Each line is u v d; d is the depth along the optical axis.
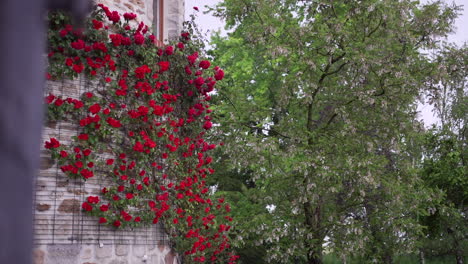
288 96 13.98
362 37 13.94
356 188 13.60
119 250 7.20
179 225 8.26
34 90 1.03
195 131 9.02
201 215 8.94
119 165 7.26
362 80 13.55
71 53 6.94
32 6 1.05
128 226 7.39
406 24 13.71
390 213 13.80
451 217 18.45
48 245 6.48
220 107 14.30
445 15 13.66
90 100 7.03
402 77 13.11
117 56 7.52
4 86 1.00
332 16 13.91
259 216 13.39
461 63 14.07
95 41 7.24
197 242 8.35
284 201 14.28
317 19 13.77
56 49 6.82
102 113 7.14
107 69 7.34
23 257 0.97
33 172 1.01
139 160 7.53
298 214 14.39
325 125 14.48
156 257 7.79
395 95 13.36
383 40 13.27
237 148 13.66
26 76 1.03
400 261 20.70
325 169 12.51
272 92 19.00
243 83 19.14
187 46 9.11
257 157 13.48
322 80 14.26
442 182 18.62
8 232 0.96
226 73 19.06
